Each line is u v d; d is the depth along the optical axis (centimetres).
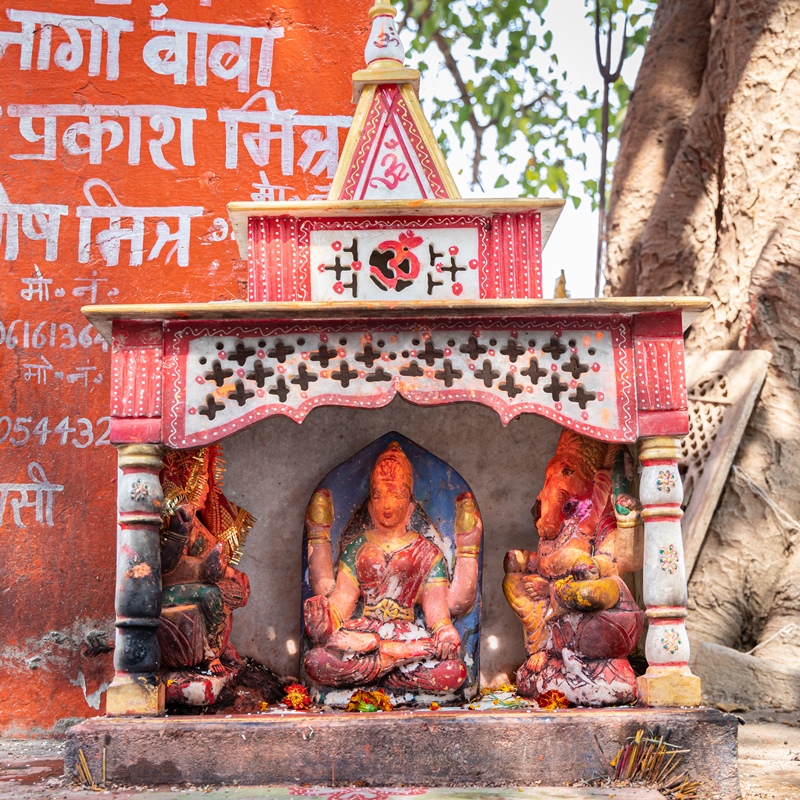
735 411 750
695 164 887
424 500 521
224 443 557
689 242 876
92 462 595
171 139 628
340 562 507
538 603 498
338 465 532
